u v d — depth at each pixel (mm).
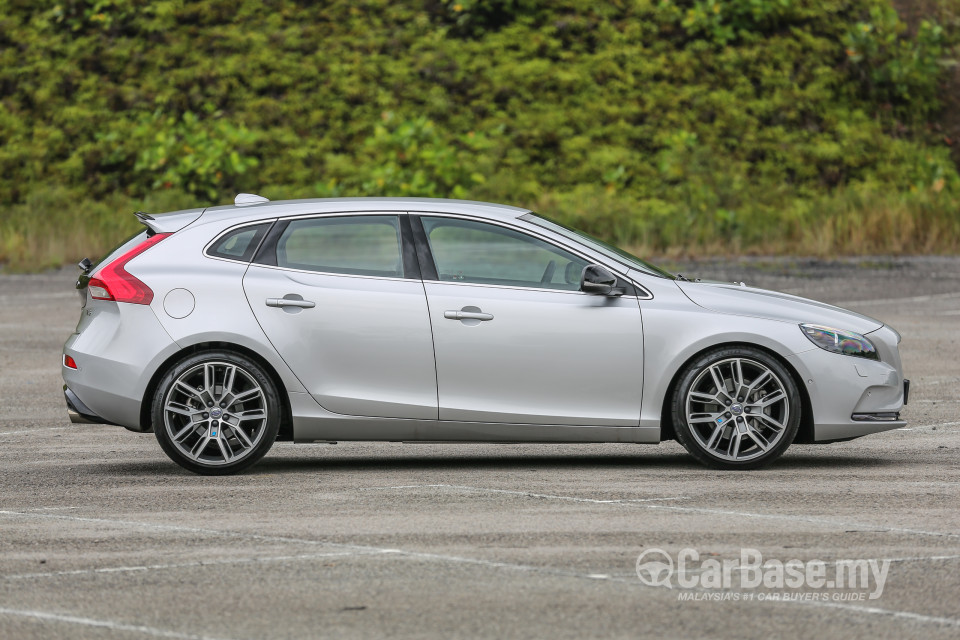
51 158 61500
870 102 66312
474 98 63438
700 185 58750
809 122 64062
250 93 64062
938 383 23922
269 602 10133
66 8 67562
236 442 15938
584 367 15758
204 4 67938
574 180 59844
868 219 53188
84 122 62750
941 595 10258
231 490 14898
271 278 15914
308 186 59594
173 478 15727
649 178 59844
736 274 44156
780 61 66000
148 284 15875
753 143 62438
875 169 62531
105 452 17844
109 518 13359
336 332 15781
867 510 13477
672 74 64750
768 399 15859
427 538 12312
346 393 15766
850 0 70312
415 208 16219
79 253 50344
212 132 61312
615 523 12906
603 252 16203
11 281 44000
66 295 40312
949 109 68000
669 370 15742
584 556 11555
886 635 9227
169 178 59125
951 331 31359
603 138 61688
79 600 10227
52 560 11547
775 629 9375
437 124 62188
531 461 17016
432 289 15891
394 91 63844
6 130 62562
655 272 16344
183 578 10875
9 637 9258
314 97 63750
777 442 15797
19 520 13281
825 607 9930
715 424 15867
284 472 16172
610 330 15742
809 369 15789
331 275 15961
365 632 9336
